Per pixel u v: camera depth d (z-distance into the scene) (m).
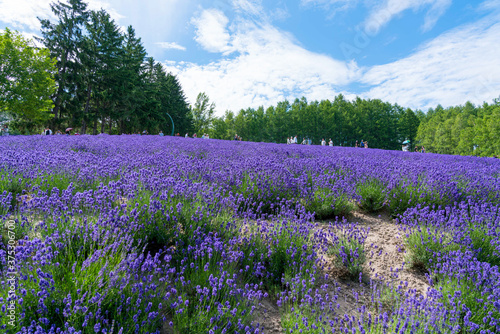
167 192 3.84
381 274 3.24
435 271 3.01
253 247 3.15
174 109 61.00
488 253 3.27
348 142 85.56
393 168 6.66
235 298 2.35
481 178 5.78
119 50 42.69
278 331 2.29
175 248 3.03
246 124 85.25
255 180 5.10
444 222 3.79
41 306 1.79
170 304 2.20
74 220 2.75
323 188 5.14
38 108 29.25
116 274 2.07
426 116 104.69
